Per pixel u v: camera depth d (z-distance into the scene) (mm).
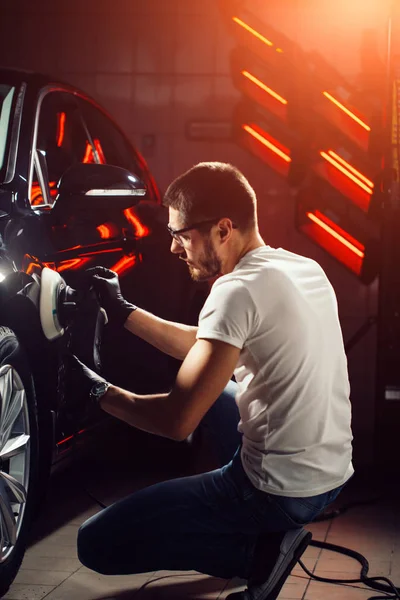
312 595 2529
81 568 2793
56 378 2791
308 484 2068
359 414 5734
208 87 6332
